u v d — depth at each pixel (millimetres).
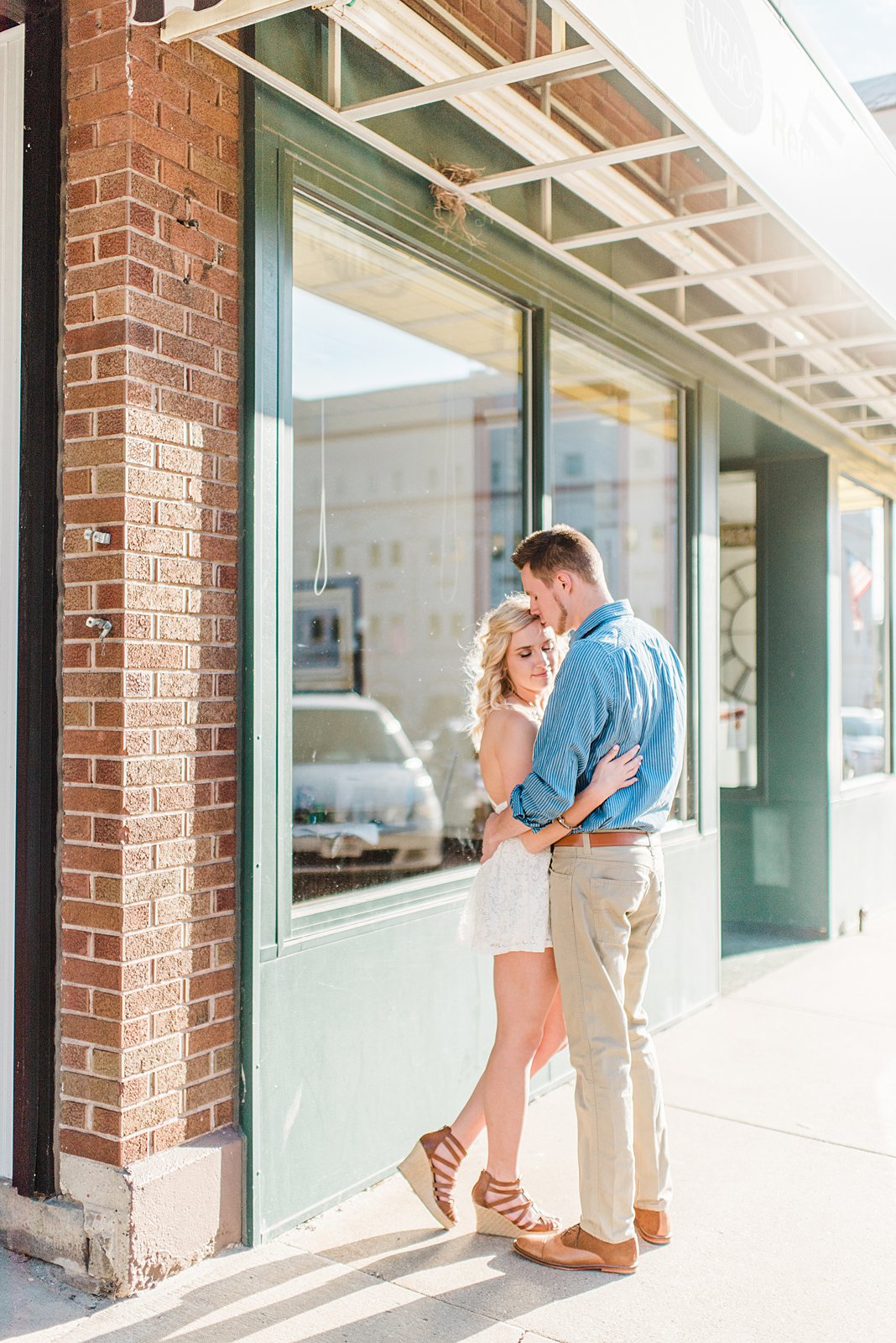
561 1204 3240
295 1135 3049
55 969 2770
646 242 4141
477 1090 3025
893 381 6668
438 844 4422
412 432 5441
